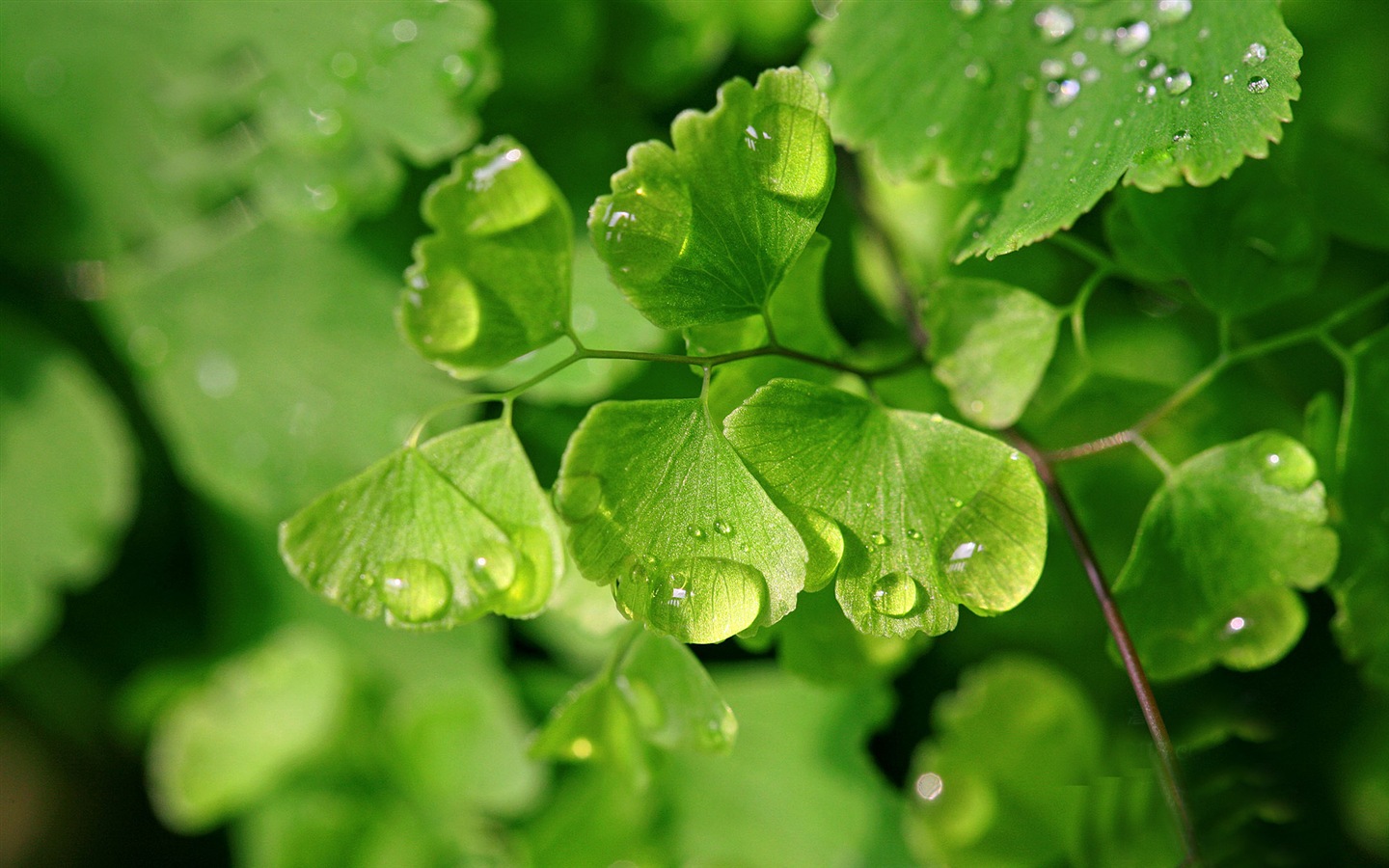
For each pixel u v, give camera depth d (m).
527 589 0.19
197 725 0.27
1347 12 0.24
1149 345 0.23
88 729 0.29
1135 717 0.23
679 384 0.22
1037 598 0.24
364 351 0.24
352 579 0.19
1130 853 0.22
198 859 0.31
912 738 0.24
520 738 0.25
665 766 0.21
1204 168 0.19
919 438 0.19
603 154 0.23
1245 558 0.20
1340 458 0.21
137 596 0.29
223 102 0.23
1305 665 0.23
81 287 0.24
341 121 0.23
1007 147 0.21
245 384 0.24
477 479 0.20
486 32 0.22
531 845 0.24
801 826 0.24
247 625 0.27
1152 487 0.23
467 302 0.19
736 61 0.24
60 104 0.24
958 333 0.21
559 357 0.22
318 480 0.24
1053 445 0.22
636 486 0.19
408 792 0.26
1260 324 0.23
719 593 0.19
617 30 0.23
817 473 0.19
